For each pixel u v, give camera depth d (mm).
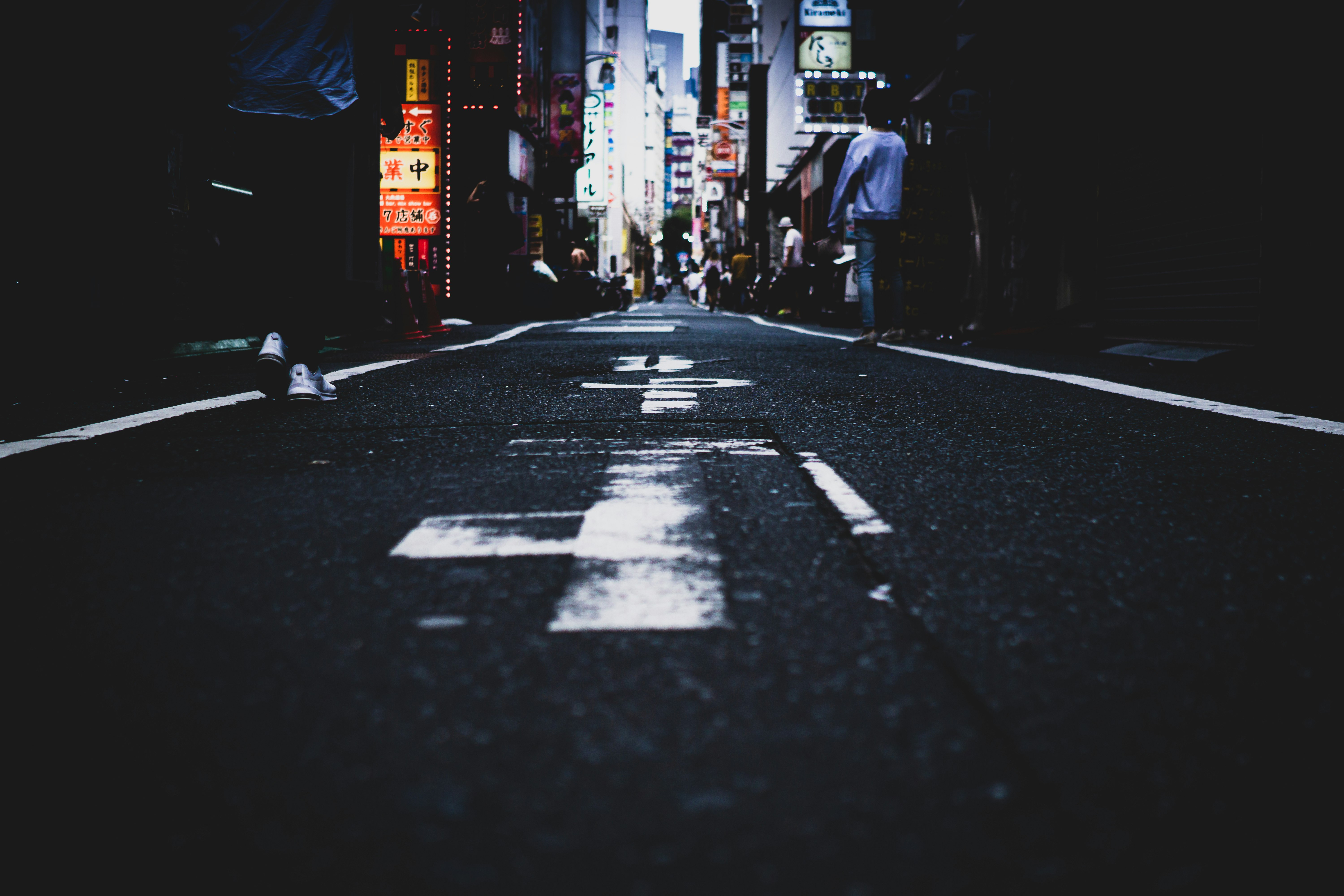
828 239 17781
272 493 3188
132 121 7914
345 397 5812
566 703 1609
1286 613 2051
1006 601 2104
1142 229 9461
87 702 1632
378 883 1151
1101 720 1547
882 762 1415
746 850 1210
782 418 4859
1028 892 1126
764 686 1669
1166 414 5070
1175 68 8750
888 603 2080
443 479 3383
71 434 4391
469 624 1967
